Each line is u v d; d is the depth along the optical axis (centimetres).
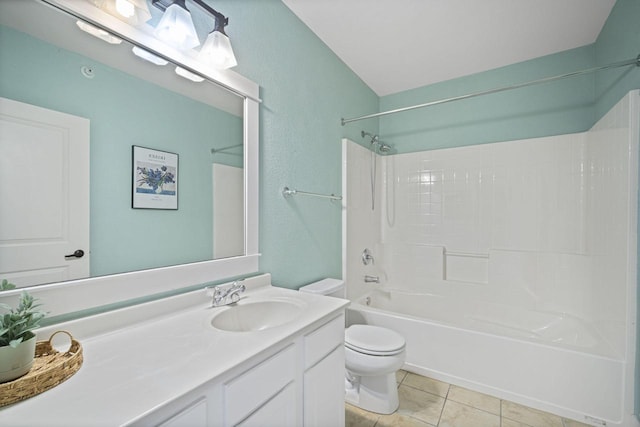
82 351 77
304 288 186
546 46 226
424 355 207
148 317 104
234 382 77
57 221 85
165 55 112
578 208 225
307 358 107
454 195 275
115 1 97
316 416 112
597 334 190
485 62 249
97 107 94
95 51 94
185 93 121
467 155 269
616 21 179
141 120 106
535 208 240
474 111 269
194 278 123
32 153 81
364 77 273
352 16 188
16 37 79
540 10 185
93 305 93
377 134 308
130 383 66
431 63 249
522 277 243
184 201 120
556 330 217
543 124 241
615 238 171
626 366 152
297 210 187
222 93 136
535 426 159
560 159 232
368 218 285
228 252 139
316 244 206
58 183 86
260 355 84
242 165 145
